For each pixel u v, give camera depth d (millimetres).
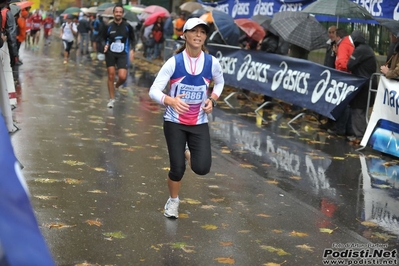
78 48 54344
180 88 8656
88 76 30625
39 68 33125
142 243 8094
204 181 11750
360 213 10305
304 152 15367
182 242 8234
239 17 32688
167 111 8883
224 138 16547
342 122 17891
